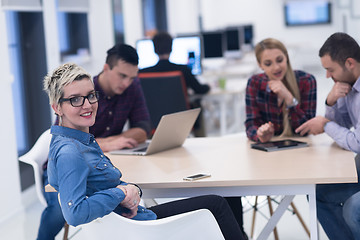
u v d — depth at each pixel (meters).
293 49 12.86
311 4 14.62
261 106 3.28
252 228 3.61
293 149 2.88
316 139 3.11
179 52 6.50
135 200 2.07
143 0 10.89
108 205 1.94
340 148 2.84
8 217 4.32
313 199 2.35
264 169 2.48
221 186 2.42
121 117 3.38
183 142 3.17
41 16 5.63
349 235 2.88
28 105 5.76
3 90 4.29
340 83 2.86
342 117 3.06
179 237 1.99
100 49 7.28
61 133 2.05
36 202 4.84
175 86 5.18
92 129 3.34
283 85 3.15
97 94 2.13
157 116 5.26
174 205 2.37
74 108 2.04
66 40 7.21
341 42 2.75
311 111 3.30
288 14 14.84
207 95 6.07
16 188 4.46
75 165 1.92
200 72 6.50
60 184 1.91
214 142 3.23
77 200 1.88
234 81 7.20
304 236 3.64
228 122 7.85
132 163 2.78
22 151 5.70
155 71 5.40
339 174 2.31
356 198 2.59
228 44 9.59
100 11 7.25
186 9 12.43
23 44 5.65
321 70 13.96
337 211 2.89
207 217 2.01
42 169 3.11
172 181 2.37
